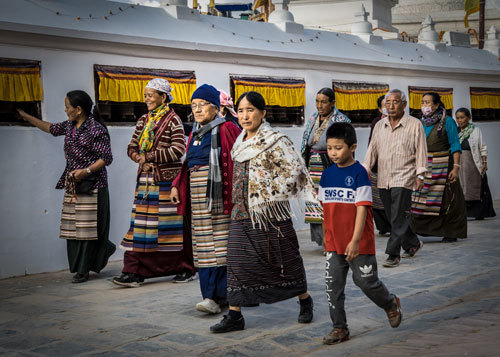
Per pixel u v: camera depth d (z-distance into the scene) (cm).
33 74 676
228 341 433
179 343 430
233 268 454
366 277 421
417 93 1201
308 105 988
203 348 419
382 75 1129
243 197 455
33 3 688
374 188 900
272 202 450
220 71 858
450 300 543
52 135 680
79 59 715
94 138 638
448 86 1288
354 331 455
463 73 1307
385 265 685
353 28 1173
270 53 909
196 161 513
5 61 655
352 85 1059
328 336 426
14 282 648
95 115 656
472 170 1055
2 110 667
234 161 466
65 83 704
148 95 612
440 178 835
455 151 816
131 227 617
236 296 452
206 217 507
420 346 405
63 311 523
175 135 608
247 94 459
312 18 1560
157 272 621
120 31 739
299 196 461
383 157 703
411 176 688
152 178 609
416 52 1259
